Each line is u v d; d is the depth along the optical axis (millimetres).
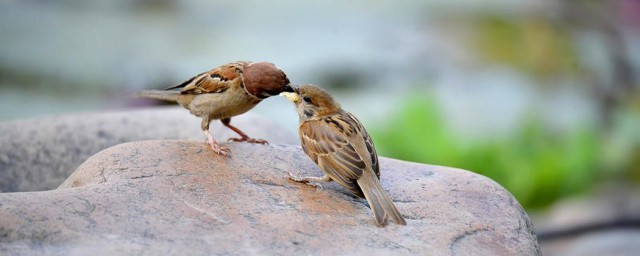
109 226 6137
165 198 6637
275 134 10492
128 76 17891
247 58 18266
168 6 21219
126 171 7012
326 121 7516
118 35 19500
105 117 10344
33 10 20859
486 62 19781
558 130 16766
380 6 21547
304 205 6922
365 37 19547
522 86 18750
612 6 20578
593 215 14180
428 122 14727
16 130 9844
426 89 17641
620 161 15656
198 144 7766
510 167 14961
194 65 18078
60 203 6281
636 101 18781
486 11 21562
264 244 6168
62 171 9680
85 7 21109
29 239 5883
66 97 17641
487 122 16719
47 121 10102
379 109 16500
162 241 6035
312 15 20719
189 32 19609
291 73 17844
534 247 6898
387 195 6914
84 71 18031
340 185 7520
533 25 20984
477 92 18172
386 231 6605
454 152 14633
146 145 7512
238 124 10555
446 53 19547
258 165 7543
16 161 9539
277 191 7098
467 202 7301
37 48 19000
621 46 20125
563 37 20625
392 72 18359
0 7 20797
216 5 21250
